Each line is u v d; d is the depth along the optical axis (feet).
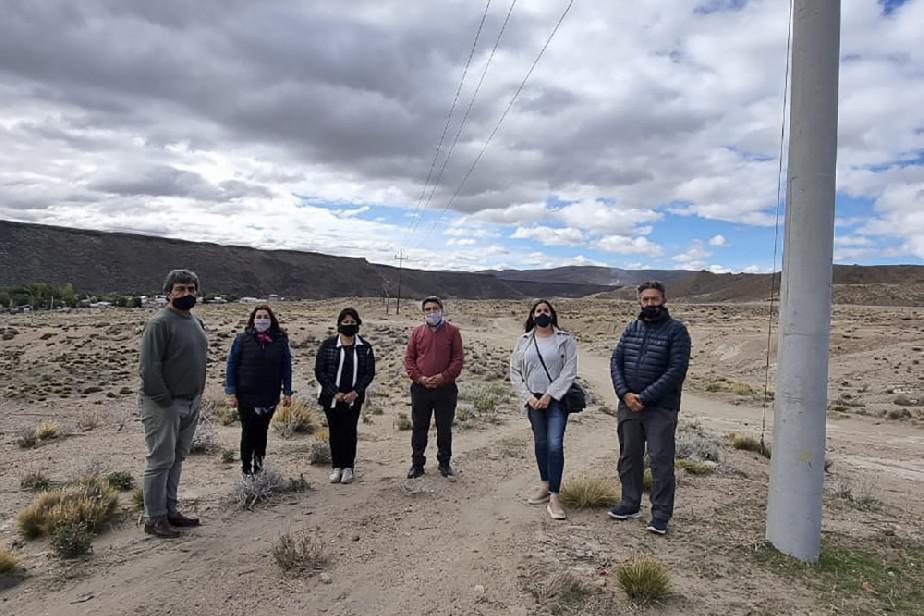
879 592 15.37
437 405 25.54
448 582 15.08
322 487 23.82
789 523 17.40
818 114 17.06
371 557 16.61
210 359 114.21
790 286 17.52
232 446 32.48
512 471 27.35
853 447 52.31
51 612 13.29
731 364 132.77
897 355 112.16
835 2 17.07
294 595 14.30
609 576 15.38
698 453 32.01
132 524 18.94
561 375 20.94
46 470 26.99
